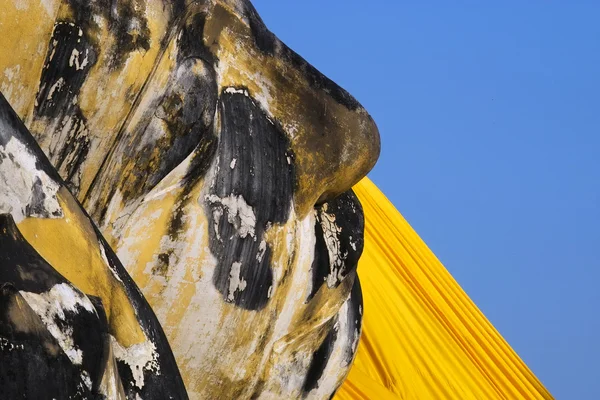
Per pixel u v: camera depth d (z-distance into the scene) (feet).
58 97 38.42
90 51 38.58
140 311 34.42
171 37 39.52
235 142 40.42
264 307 40.75
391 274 123.03
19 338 31.32
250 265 40.29
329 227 42.55
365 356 107.55
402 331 113.91
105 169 38.96
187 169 39.63
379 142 42.52
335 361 43.27
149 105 39.24
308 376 42.73
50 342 31.63
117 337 33.83
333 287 42.22
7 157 33.30
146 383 33.94
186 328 39.86
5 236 32.32
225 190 40.06
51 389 31.35
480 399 113.29
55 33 38.27
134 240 39.27
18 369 31.14
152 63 39.24
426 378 109.81
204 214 39.73
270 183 40.78
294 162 41.47
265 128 41.14
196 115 39.68
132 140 39.11
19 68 38.04
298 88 41.83
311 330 42.04
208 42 40.63
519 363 125.39
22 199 33.35
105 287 33.91
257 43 41.47
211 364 40.47
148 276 39.40
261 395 41.75
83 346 32.07
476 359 119.03
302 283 41.63
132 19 38.96
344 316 43.52
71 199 34.09
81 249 33.81
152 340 34.37
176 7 39.65
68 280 32.76
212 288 39.83
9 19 37.83
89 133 38.75
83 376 31.83
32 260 32.40
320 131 41.78
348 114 42.09
